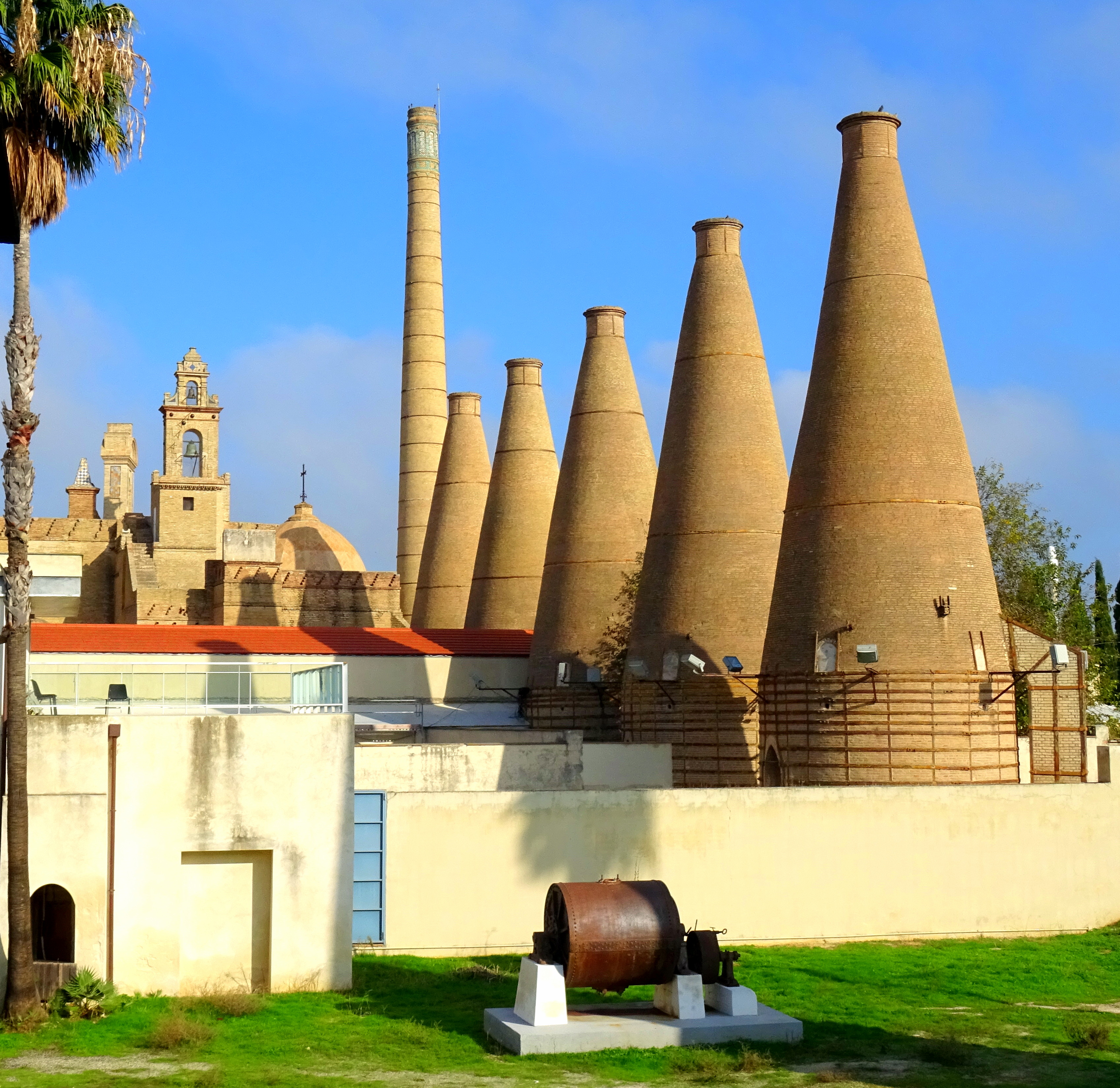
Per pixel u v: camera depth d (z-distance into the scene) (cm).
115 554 6912
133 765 2362
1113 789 3058
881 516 3391
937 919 2928
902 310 3491
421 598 6219
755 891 2855
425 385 7488
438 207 7644
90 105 2317
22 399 2267
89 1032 2105
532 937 2644
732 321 4125
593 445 4750
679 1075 1877
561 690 4591
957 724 3303
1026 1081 1861
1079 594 5622
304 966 2403
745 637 3931
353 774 2458
